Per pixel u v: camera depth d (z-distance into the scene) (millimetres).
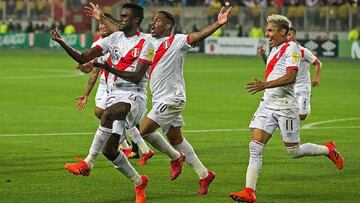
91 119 50875
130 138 37750
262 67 103688
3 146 39219
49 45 141750
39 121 49562
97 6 30266
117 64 26578
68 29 144750
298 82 40062
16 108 56688
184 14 144375
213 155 37438
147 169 33281
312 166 34312
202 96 67750
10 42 145875
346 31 132750
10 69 95375
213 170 33344
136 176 25938
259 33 133000
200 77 87500
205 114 54969
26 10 159750
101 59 32875
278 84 26312
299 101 39938
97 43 26781
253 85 26281
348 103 63906
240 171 33156
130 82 26203
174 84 28641
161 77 28609
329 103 63688
